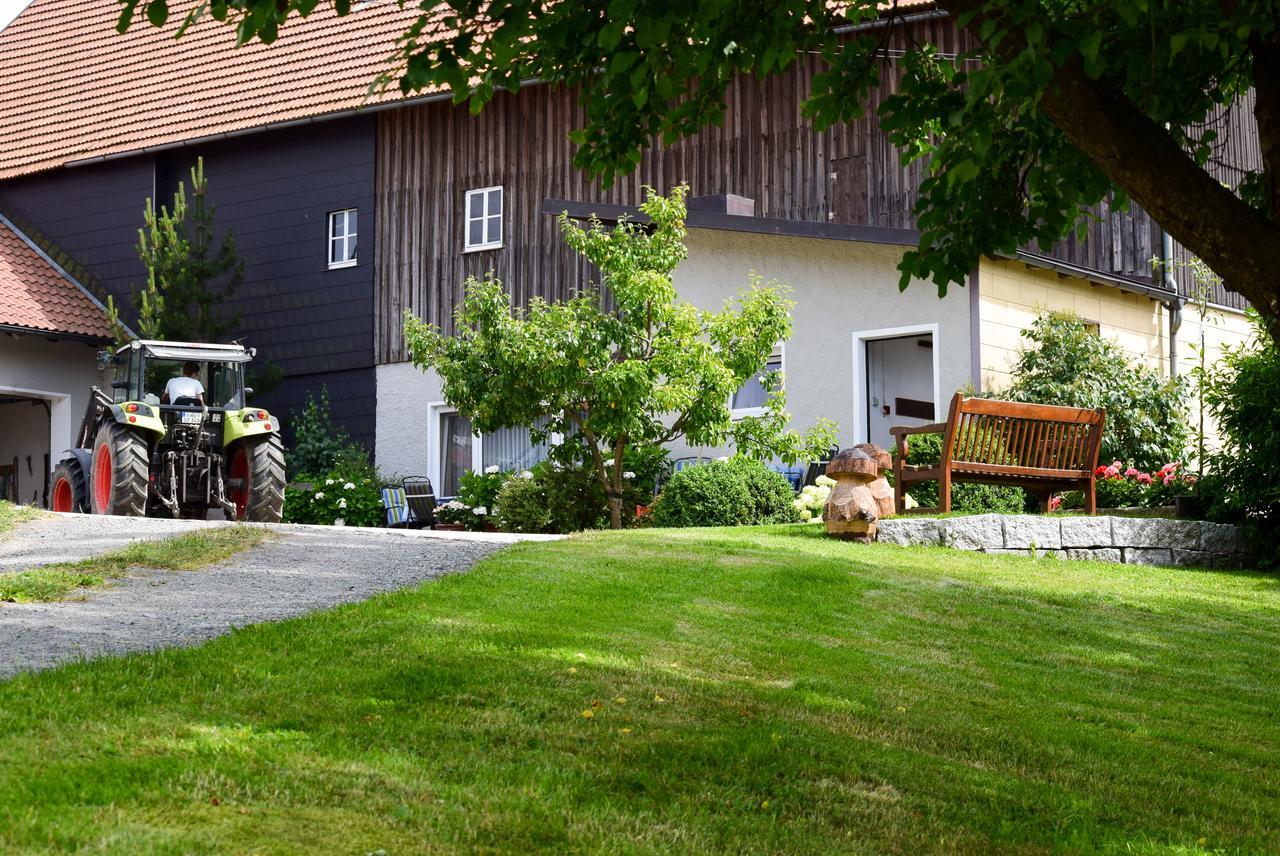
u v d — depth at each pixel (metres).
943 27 18.19
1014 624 8.24
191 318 20.69
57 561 8.94
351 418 21.56
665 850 4.18
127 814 3.93
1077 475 11.98
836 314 17.03
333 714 5.14
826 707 5.91
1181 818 5.15
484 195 21.02
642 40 5.42
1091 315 17.48
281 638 6.23
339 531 10.74
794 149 18.73
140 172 23.38
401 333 21.28
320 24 23.98
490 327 15.22
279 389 22.11
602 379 14.70
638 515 15.58
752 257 17.69
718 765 5.00
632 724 5.34
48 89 25.59
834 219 18.38
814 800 4.80
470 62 5.86
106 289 23.47
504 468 20.48
